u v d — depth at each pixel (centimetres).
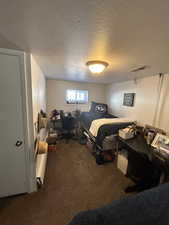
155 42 97
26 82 139
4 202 145
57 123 393
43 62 173
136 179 175
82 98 442
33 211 136
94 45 107
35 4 58
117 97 366
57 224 124
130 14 63
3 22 74
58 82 398
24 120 143
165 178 146
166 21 68
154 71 197
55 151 292
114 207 79
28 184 158
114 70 201
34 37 96
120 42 99
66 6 59
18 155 148
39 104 213
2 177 146
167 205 82
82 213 75
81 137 376
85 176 202
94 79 341
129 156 182
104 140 242
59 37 94
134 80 285
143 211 77
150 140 191
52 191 166
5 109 135
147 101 245
